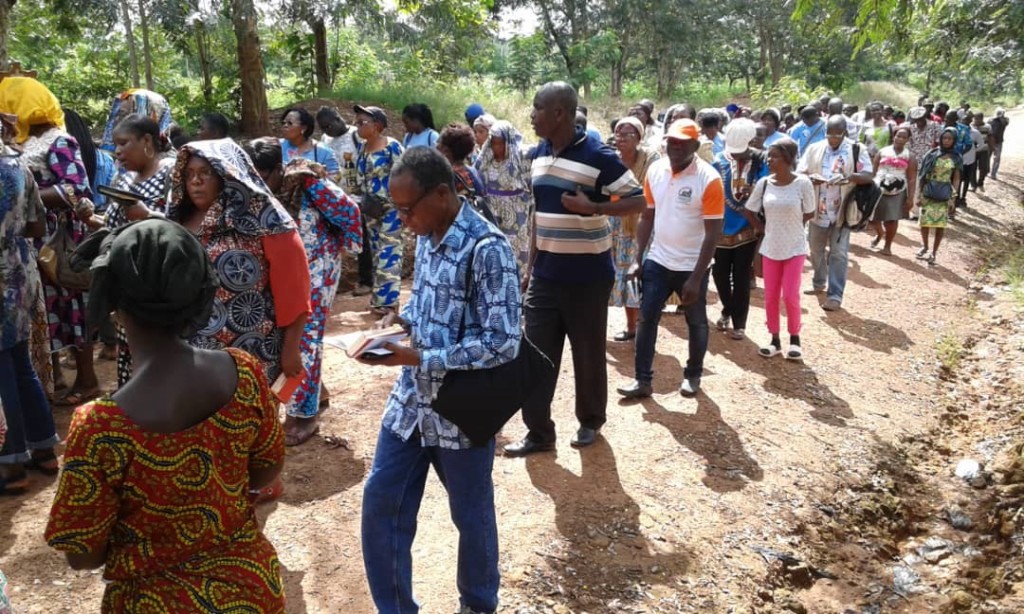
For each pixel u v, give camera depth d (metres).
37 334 4.71
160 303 1.87
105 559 2.00
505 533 4.11
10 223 3.96
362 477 4.54
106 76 16.77
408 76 19.59
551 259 4.53
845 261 8.52
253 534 2.12
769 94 25.78
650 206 5.65
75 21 13.43
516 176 6.92
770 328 6.99
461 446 2.96
